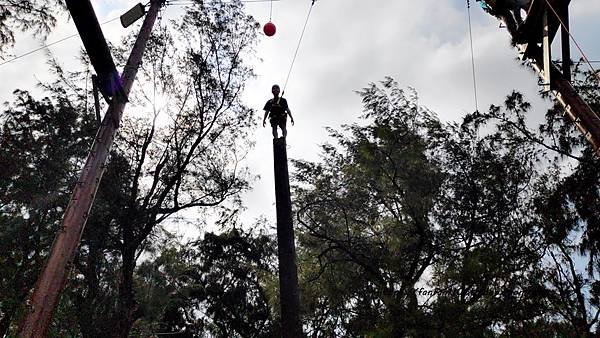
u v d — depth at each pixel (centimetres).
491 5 859
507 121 1611
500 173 1498
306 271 1634
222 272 3241
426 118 1597
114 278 1792
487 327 1280
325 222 1677
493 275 1226
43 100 1695
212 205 1978
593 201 1506
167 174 1898
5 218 1573
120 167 1817
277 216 775
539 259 1457
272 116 962
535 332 1349
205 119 1975
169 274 2214
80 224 593
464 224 1466
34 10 1120
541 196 1578
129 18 866
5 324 1394
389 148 1530
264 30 1080
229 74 1995
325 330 1605
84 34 593
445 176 1541
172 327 3052
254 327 2967
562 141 1591
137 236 1741
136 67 778
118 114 697
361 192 1638
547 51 746
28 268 1575
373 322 1309
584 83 1581
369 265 1462
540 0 744
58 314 1614
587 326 1528
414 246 1447
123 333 1595
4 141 1606
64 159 1702
